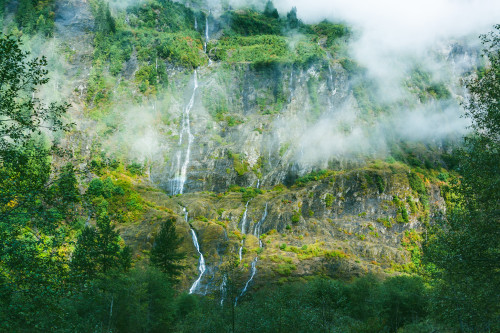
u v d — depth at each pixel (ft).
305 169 413.80
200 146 435.12
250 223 337.72
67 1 533.96
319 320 143.74
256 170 418.31
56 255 63.41
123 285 136.26
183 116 469.98
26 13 496.23
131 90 466.29
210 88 498.69
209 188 399.85
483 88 85.56
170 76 503.20
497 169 79.20
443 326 99.66
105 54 495.00
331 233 329.31
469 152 87.97
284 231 326.85
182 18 603.67
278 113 477.77
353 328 136.56
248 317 143.64
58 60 463.01
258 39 596.29
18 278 58.39
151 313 148.87
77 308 119.75
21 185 62.23
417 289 182.60
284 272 258.98
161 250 192.85
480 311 73.00
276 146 437.99
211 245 282.56
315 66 515.09
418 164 422.41
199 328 143.02
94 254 152.56
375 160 419.95
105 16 533.96
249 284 244.22
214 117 477.77
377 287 200.23
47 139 306.55
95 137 388.78
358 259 291.99
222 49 561.02
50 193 64.18
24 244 59.11
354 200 357.20
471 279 76.18
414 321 161.07
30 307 57.41
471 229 79.51
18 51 63.93
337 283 205.05
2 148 64.03
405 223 343.05
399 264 296.92
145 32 537.65
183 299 178.81
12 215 60.13
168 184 401.29
